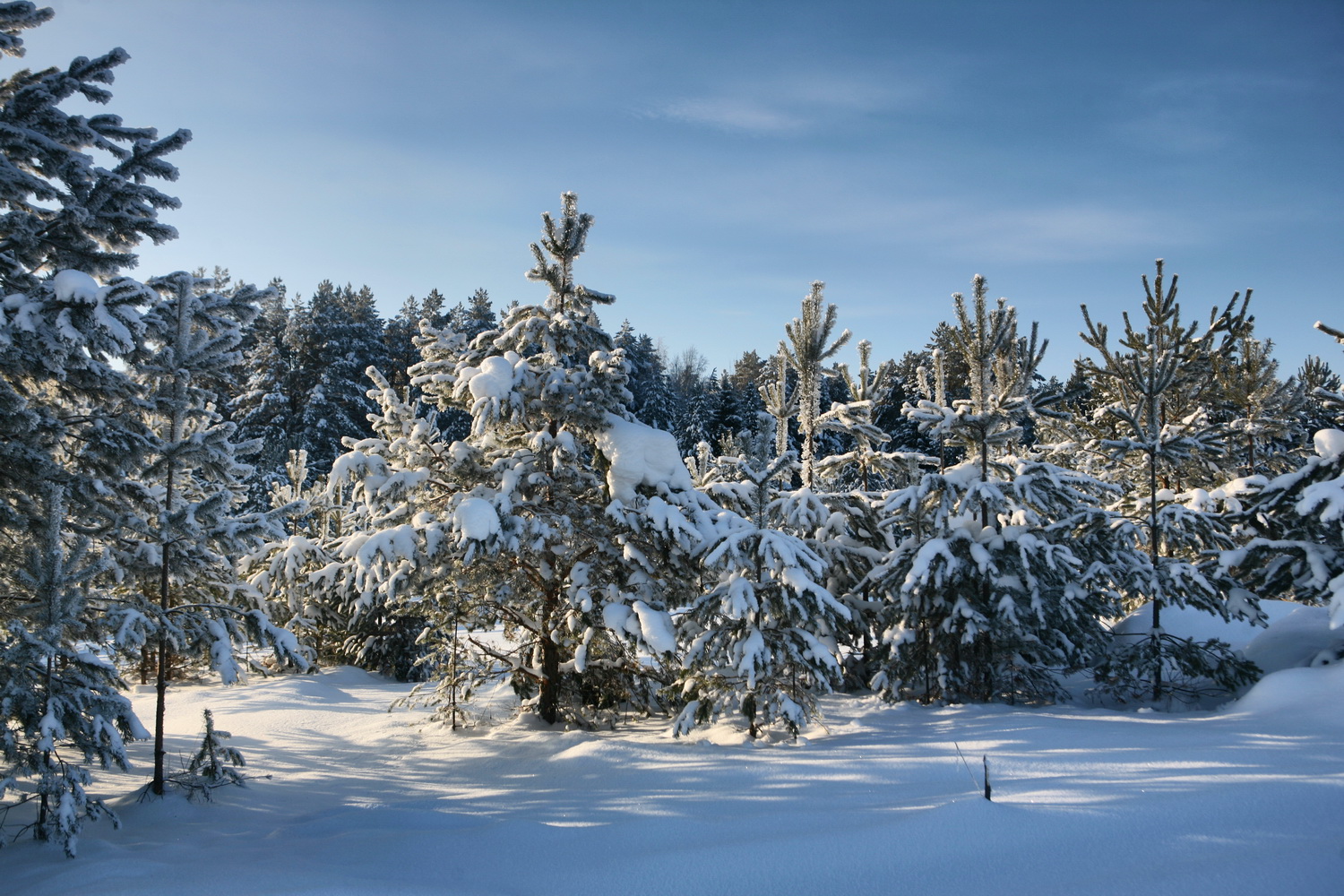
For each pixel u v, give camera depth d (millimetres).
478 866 6262
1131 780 6668
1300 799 5660
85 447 9086
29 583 7363
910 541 12164
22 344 7965
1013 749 8383
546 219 12352
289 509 10461
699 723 10508
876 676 11961
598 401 11703
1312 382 24859
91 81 9203
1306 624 12625
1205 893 4461
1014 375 13719
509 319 12555
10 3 8500
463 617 12875
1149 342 12680
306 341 48531
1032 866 5184
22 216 8516
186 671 18625
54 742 7410
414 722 13367
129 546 9344
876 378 15086
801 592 9742
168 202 9492
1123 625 14969
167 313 9680
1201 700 11656
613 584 11461
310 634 20516
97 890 5562
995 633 11242
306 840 7445
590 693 13305
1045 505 11797
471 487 12164
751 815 7047
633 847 6445
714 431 50281
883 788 7605
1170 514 11883
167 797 8992
